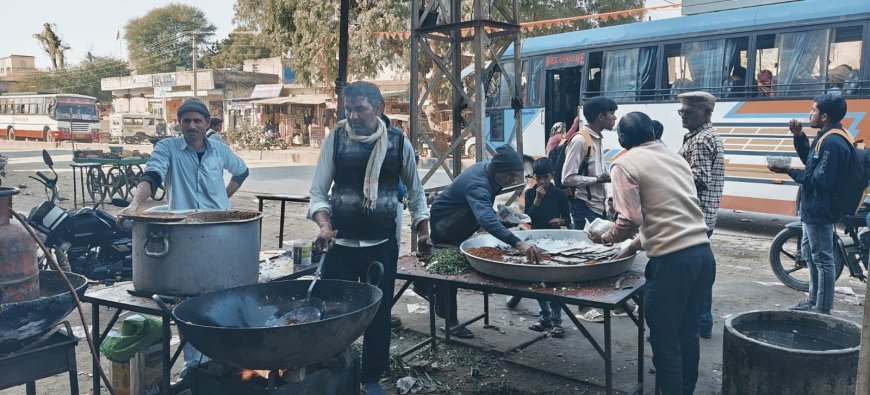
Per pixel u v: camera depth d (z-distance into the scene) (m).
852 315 5.26
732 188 9.47
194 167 3.94
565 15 21.31
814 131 8.60
